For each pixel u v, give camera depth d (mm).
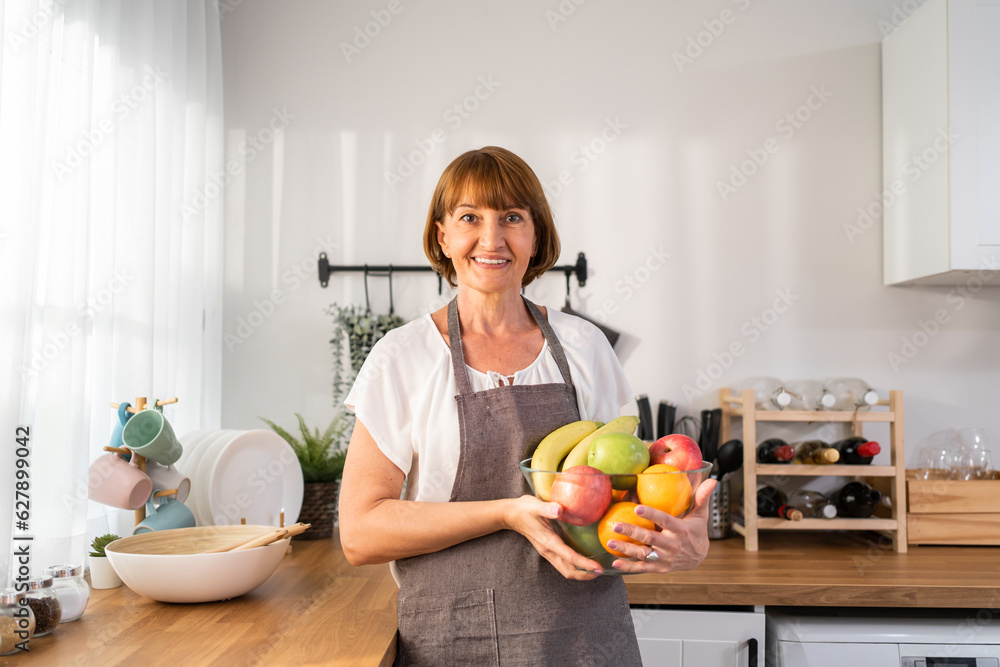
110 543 1170
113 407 1355
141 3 1499
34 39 1096
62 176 1208
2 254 1059
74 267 1212
